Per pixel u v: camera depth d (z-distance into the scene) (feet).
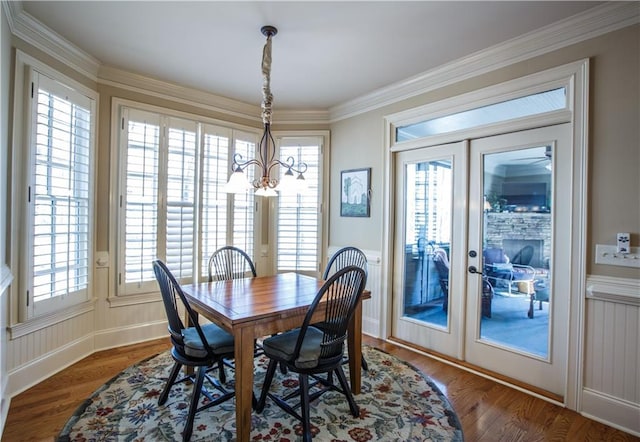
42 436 6.12
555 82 7.55
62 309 8.59
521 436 6.34
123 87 10.25
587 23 6.99
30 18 7.36
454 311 9.69
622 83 6.65
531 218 8.19
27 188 7.60
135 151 10.43
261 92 11.60
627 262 6.56
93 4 6.87
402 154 11.03
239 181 7.23
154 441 6.01
